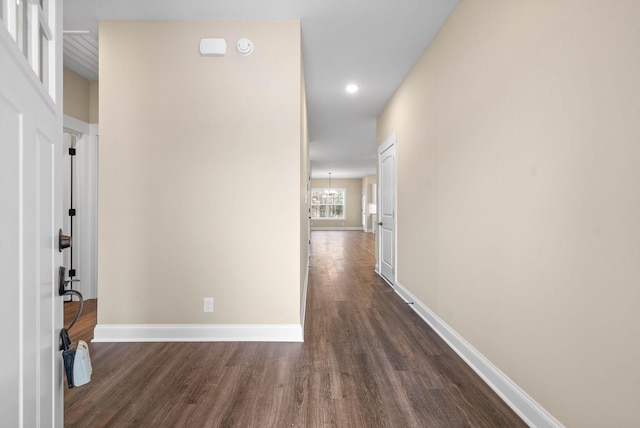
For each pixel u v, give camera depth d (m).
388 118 4.59
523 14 1.66
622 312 1.14
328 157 9.31
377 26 2.71
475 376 2.04
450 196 2.52
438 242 2.76
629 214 1.11
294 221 2.61
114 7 2.41
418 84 3.29
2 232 0.73
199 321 2.59
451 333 2.48
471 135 2.20
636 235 1.09
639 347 1.08
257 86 2.60
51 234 0.98
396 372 2.09
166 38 2.58
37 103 0.89
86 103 3.64
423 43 2.97
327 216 15.73
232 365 2.17
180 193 2.58
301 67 2.85
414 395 1.84
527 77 1.63
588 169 1.27
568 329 1.37
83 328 2.83
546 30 1.50
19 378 0.80
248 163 2.60
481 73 2.06
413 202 3.44
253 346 2.47
